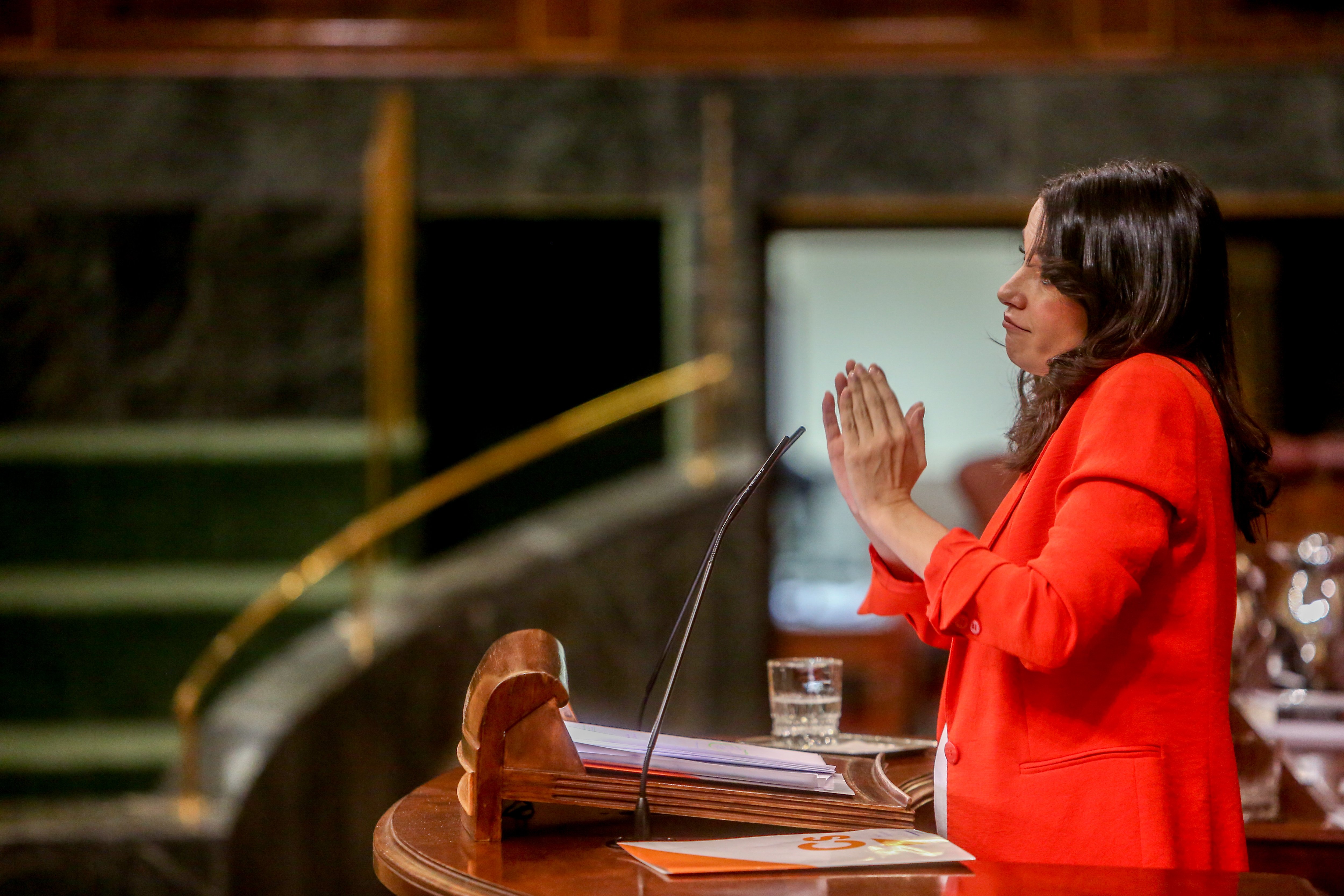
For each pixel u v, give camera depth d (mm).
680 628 4895
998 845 4598
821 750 6152
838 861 3961
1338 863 5918
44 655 13562
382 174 13992
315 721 11477
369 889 11758
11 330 15664
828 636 22578
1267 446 5004
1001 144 15211
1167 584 4570
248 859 10633
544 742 4312
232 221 15742
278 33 15281
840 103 15312
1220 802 4551
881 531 4848
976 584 4406
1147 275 4750
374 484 14078
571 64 15328
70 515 14750
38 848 10133
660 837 4387
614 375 16750
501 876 3854
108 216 15617
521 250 16562
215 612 13672
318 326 15961
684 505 13945
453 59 15305
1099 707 4590
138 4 15234
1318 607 7949
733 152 15297
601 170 15281
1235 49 15133
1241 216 15570
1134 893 3678
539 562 13219
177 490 14852
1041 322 4988
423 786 5328
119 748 12633
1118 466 4379
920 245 33156
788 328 33125
